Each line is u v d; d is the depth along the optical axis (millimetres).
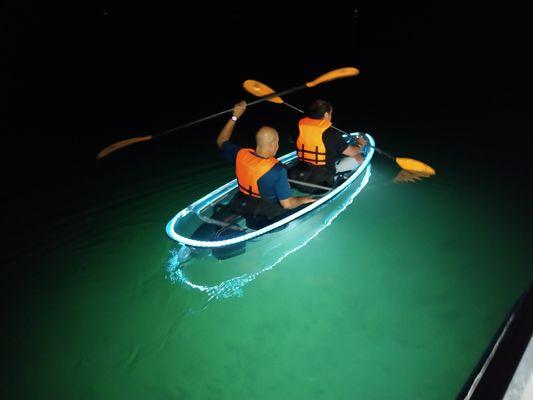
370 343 2842
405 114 6586
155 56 10148
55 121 6922
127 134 6363
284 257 3600
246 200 3381
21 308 3221
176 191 4730
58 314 3150
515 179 4750
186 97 7730
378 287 3297
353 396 2508
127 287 3357
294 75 8562
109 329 3010
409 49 9734
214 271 3385
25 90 8250
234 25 12398
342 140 3830
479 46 9648
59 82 8648
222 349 2834
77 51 10484
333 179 4023
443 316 3023
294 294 3238
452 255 3615
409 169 4344
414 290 3260
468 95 7211
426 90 7512
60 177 5215
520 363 1824
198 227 3609
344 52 9773
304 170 4023
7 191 4945
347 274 3426
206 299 3188
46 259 3744
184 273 3406
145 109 7273
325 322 3008
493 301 3127
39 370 2729
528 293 2375
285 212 3490
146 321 3055
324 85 7980
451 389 2516
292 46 10375
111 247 3861
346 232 3914
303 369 2686
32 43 10805
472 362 2672
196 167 5234
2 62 9609
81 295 3316
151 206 4465
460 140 5695
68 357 2814
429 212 4199
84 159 5660
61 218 4336
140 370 2711
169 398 2537
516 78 7812
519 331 2037
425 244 3756
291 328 2967
